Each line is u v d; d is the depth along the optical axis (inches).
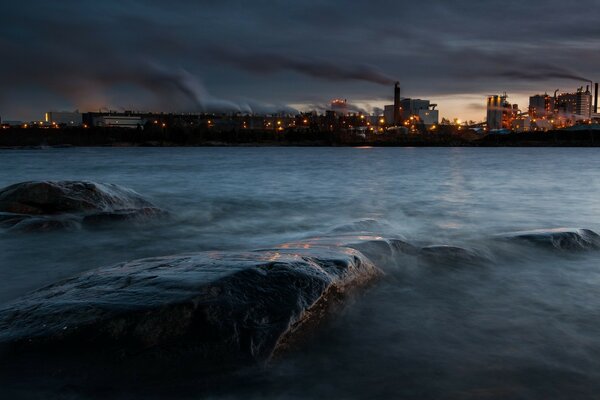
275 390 123.3
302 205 577.0
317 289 163.3
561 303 191.3
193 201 613.9
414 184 908.6
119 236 354.0
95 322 135.9
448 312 180.7
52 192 390.6
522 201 619.8
